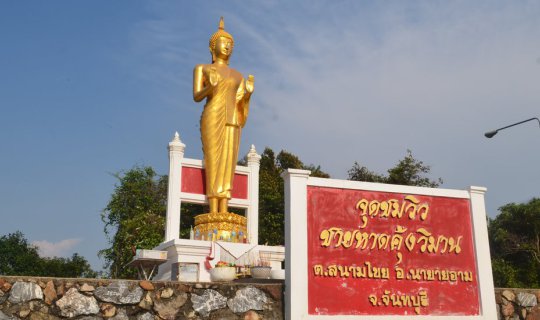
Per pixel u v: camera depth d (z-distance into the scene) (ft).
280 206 110.22
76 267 140.46
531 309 40.60
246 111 65.05
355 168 123.85
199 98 64.18
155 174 113.91
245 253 53.67
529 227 124.06
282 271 40.78
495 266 109.50
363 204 37.09
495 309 38.55
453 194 39.93
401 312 36.17
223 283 33.60
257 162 66.13
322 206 36.04
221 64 66.03
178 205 60.29
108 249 104.94
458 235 39.32
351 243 36.06
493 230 129.18
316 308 34.06
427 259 37.93
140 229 97.04
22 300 29.04
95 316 30.27
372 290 35.81
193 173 62.54
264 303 34.09
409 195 38.65
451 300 37.76
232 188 62.95
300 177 35.78
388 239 37.17
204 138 63.10
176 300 32.27
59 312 29.60
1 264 139.33
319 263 34.91
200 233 60.70
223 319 32.94
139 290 31.60
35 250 149.07
